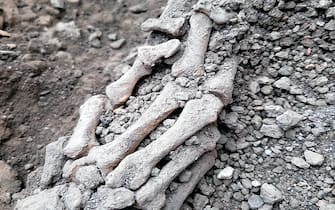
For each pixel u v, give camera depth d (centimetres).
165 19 14
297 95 14
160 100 12
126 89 14
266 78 14
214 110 12
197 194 12
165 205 11
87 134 13
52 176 13
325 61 14
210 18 13
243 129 13
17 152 15
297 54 14
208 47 13
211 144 12
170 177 11
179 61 13
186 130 12
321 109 13
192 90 13
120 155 12
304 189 12
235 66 13
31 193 13
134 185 11
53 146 13
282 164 13
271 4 14
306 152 12
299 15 14
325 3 14
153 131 12
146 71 14
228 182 13
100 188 11
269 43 14
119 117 13
